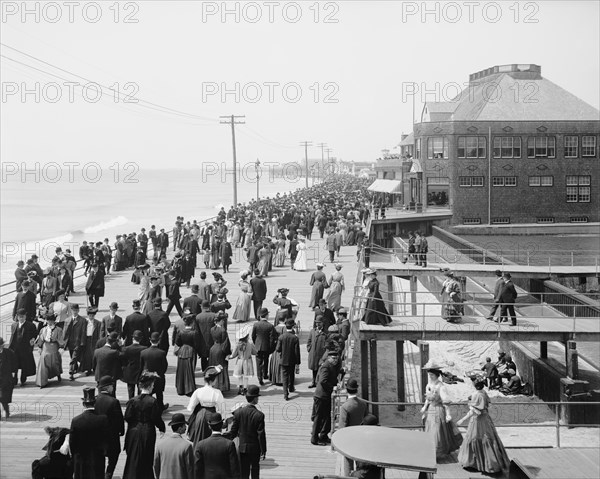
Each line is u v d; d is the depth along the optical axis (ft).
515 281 131.64
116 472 38.19
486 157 234.79
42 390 52.90
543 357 83.66
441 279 122.01
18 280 79.41
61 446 31.65
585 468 46.34
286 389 52.29
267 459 41.52
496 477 43.55
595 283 118.11
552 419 70.59
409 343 101.96
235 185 227.61
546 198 235.81
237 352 52.75
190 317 51.49
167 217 405.59
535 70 248.32
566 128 234.38
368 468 31.45
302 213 171.73
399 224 221.66
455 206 234.99
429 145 238.68
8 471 34.91
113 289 98.17
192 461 31.50
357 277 102.17
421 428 53.78
